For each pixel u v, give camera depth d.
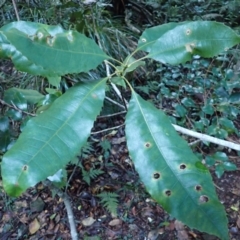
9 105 0.44
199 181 0.25
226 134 0.96
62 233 0.96
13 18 1.30
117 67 0.33
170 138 0.27
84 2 1.01
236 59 1.36
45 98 0.44
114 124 1.22
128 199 1.03
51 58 0.28
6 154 0.25
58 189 0.59
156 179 0.26
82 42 0.30
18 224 0.99
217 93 1.04
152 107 0.29
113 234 0.94
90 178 1.07
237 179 1.05
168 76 1.35
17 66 0.32
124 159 1.14
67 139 0.27
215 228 0.24
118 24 1.53
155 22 1.63
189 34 0.31
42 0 1.21
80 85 0.30
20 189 0.24
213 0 1.73
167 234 0.93
